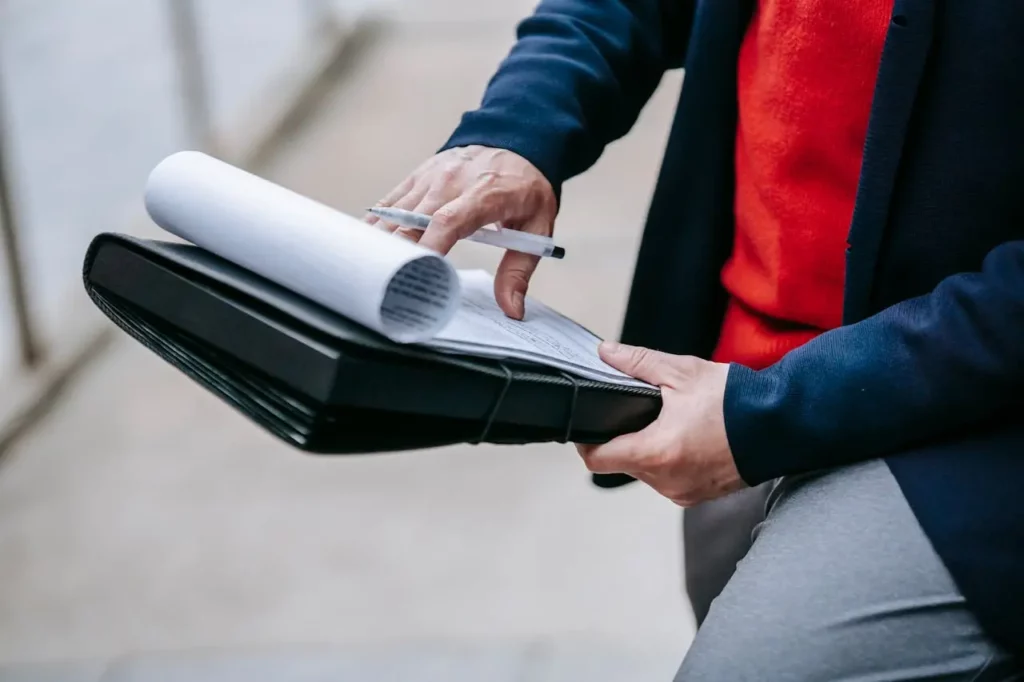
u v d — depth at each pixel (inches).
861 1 39.6
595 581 92.5
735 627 36.9
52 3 153.4
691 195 47.9
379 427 32.2
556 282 128.1
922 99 37.6
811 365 37.7
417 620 89.6
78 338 125.7
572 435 38.0
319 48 180.9
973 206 37.7
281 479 107.1
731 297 49.4
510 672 83.3
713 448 38.3
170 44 149.2
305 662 85.9
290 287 33.4
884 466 37.4
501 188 42.5
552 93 46.3
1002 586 34.6
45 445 113.7
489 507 101.6
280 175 154.3
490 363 34.8
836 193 42.6
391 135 162.2
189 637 89.8
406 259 30.5
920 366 35.8
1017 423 36.8
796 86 41.6
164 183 36.8
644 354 41.6
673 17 52.3
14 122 138.7
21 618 93.1
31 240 128.4
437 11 196.9
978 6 36.1
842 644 35.6
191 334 34.0
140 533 101.6
